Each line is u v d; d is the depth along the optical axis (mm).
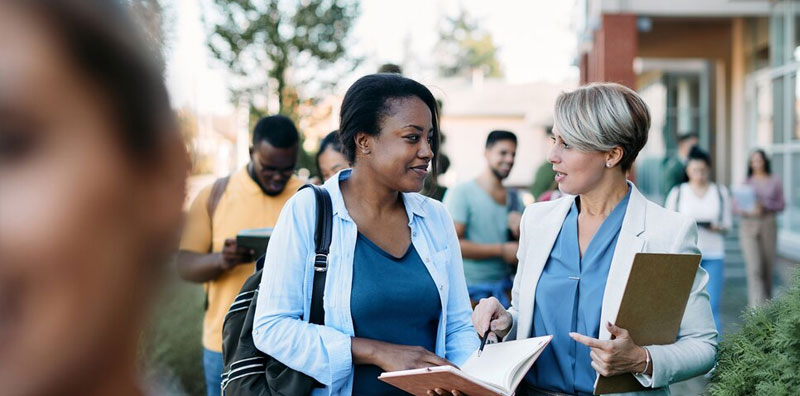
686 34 14820
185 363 3705
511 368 1894
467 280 4207
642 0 10570
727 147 15031
